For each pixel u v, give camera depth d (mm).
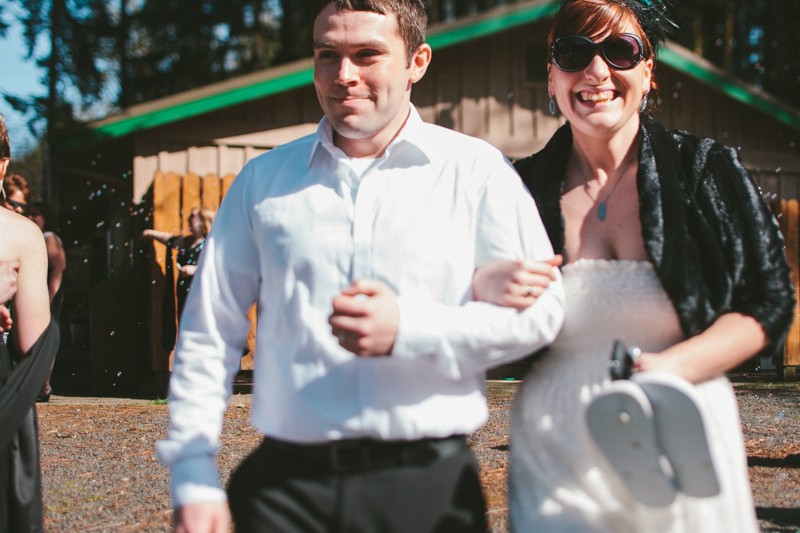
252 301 2260
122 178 11969
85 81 23328
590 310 2264
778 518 4262
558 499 2164
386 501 1969
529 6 11180
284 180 2150
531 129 11461
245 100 10102
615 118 2322
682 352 2074
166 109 9859
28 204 8008
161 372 9281
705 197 2258
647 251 2221
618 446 1883
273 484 2020
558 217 2395
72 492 5051
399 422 1962
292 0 26422
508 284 2004
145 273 9867
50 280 7766
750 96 12016
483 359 1985
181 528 1985
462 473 2025
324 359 2016
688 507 2090
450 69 11250
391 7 2092
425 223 2072
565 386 2242
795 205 11102
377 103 2092
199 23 27016
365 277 2043
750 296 2188
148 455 6039
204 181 9547
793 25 26609
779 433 6645
